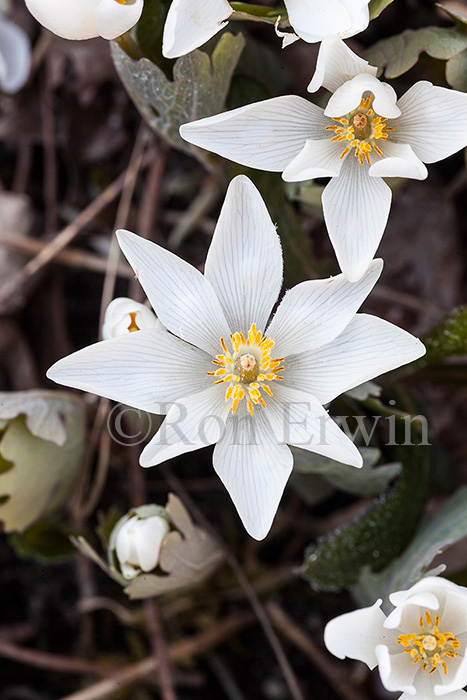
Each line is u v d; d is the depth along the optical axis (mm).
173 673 320
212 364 269
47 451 293
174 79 276
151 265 263
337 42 258
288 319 267
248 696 323
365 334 265
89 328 338
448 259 332
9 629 324
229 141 265
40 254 330
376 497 323
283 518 329
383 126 268
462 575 297
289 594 327
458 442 331
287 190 289
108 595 325
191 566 289
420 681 264
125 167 340
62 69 331
